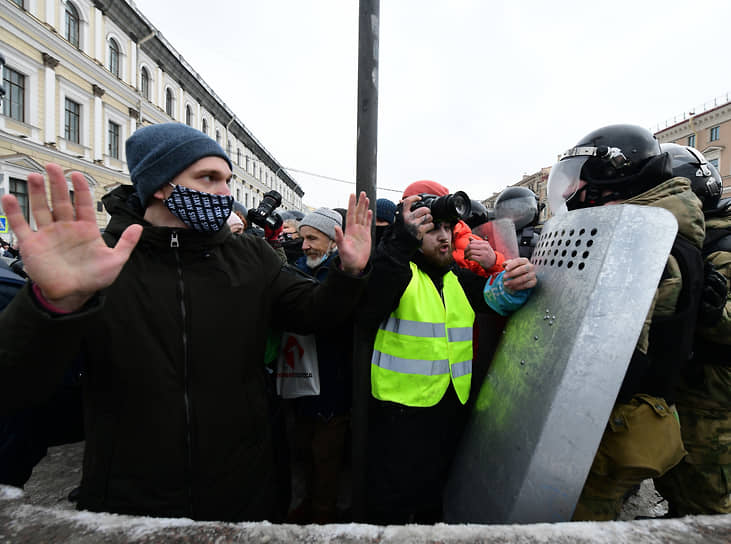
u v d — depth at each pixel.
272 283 1.21
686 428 1.33
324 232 1.95
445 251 1.36
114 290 0.96
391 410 1.33
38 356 0.73
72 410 1.29
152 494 0.96
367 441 1.26
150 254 1.02
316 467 1.64
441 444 1.36
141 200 1.08
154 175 1.03
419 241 1.22
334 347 1.61
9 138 13.49
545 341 0.98
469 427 1.28
